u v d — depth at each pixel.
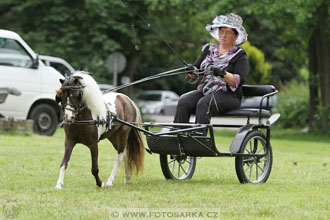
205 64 12.03
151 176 12.93
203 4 29.72
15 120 19.89
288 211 9.01
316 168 14.78
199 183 11.85
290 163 15.86
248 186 11.41
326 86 29.09
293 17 29.14
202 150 11.31
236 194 10.40
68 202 9.39
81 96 10.24
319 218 8.63
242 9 28.12
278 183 12.10
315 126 30.19
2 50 19.84
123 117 11.58
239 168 11.73
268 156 12.36
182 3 29.89
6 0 36.69
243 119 32.94
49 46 35.22
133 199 9.81
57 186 10.59
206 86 11.77
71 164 14.02
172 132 10.92
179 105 11.95
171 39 38.62
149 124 11.34
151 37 37.25
